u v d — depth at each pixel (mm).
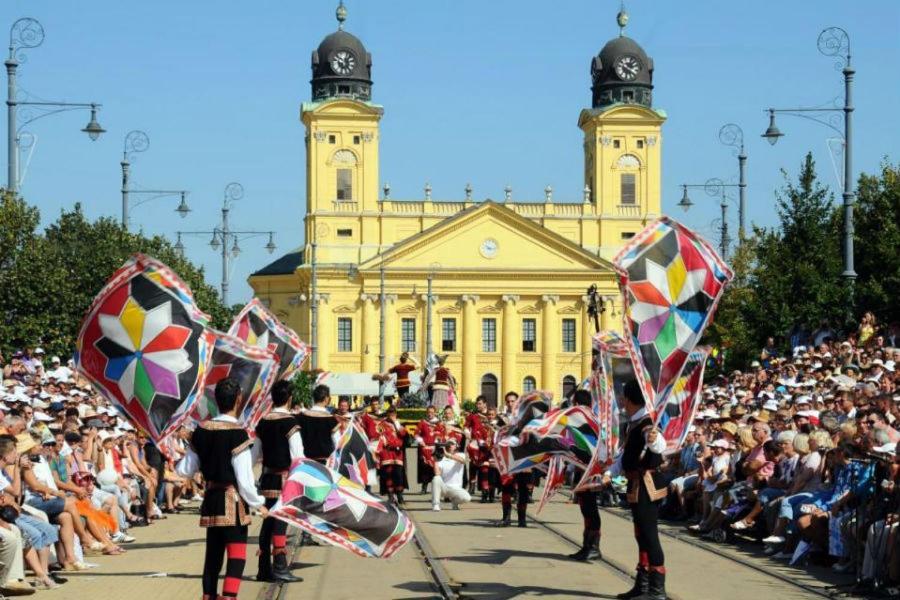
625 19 122625
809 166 48250
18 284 49844
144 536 25984
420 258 115625
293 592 17906
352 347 115812
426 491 40375
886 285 44062
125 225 67000
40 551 18578
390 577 19484
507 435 24328
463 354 115938
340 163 116625
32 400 30391
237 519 15070
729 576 19344
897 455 18000
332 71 117750
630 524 28422
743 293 56406
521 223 115812
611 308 116188
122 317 16406
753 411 31578
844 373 33969
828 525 20453
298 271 115562
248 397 18547
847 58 40625
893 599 17297
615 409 17094
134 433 30812
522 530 27172
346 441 23750
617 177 119000
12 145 43625
